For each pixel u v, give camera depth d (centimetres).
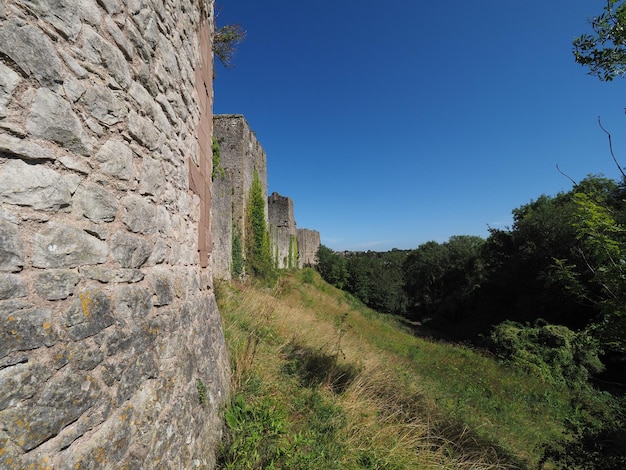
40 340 118
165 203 237
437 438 436
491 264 2522
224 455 269
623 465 371
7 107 111
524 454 524
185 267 284
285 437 304
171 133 254
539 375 1102
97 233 153
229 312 604
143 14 202
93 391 141
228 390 351
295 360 510
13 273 111
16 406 107
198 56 350
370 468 315
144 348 187
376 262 4172
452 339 2239
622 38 331
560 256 1705
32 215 119
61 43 134
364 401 439
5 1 111
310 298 1808
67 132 136
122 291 171
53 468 118
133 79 189
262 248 1756
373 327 1642
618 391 1076
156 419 188
